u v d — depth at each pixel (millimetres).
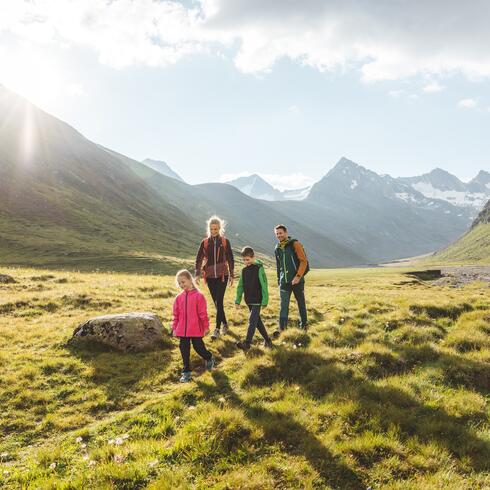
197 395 9125
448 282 70938
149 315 13617
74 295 18547
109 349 12297
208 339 13219
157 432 7617
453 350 11102
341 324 13914
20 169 158375
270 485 6008
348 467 6465
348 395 8594
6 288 21047
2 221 114688
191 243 166500
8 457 7176
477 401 8461
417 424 7695
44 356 11680
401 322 13414
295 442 7184
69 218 136000
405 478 6312
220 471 6402
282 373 9906
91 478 6312
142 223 169375
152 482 6102
